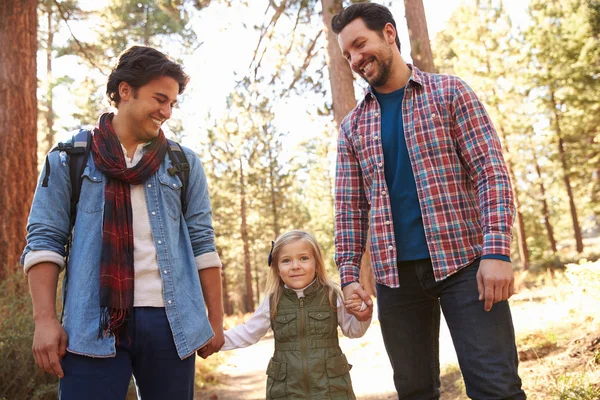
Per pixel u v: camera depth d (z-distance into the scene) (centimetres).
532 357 451
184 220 226
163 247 207
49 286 192
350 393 275
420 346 241
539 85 1898
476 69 2012
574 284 541
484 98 2028
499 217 207
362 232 262
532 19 1861
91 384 189
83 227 199
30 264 191
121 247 197
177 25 1309
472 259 221
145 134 211
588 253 1984
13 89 777
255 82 1123
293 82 1154
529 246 2753
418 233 231
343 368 276
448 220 223
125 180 204
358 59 238
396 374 244
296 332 278
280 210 3105
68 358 191
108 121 212
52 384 426
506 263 202
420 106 233
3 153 757
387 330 245
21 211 757
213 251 233
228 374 834
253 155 2708
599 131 1820
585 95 1716
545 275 1312
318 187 3062
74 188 203
